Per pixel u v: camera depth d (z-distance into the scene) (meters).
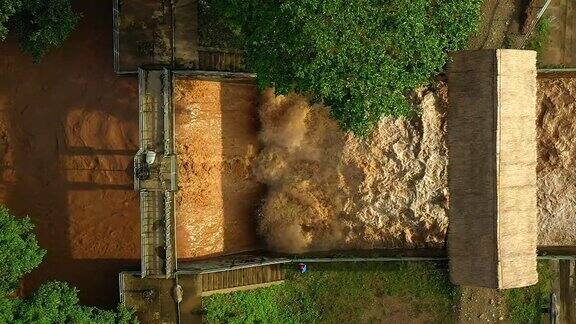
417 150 19.06
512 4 19.16
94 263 20.27
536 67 18.75
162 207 18.55
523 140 17.77
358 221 19.81
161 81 18.64
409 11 14.55
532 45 19.28
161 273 18.69
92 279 20.22
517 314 19.70
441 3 15.54
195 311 19.19
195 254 20.08
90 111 20.19
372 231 19.80
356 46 14.44
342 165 19.70
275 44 14.88
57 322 16.64
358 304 19.80
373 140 19.34
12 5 16.59
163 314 19.09
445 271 19.53
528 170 17.91
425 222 19.33
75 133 20.28
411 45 15.01
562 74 19.28
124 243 20.22
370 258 19.11
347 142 19.53
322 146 19.95
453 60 17.95
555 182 19.67
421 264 19.64
